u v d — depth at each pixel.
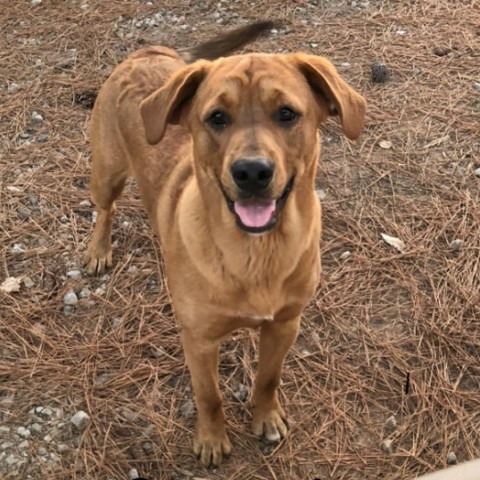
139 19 1.63
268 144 0.67
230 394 0.94
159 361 0.97
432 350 0.98
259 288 0.73
